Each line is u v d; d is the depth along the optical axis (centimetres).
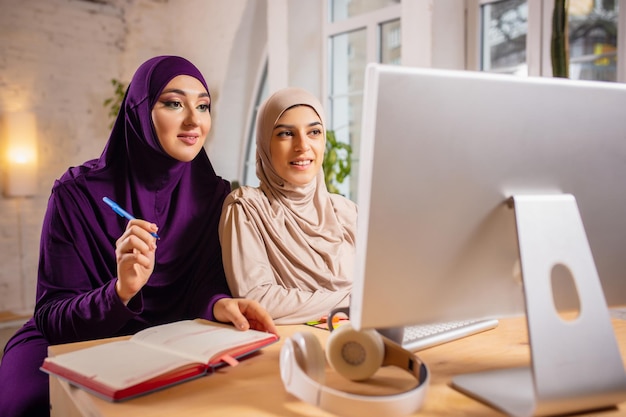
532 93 64
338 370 74
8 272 384
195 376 75
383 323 64
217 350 81
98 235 138
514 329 101
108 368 74
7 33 378
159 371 72
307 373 70
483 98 62
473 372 77
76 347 91
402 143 60
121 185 144
